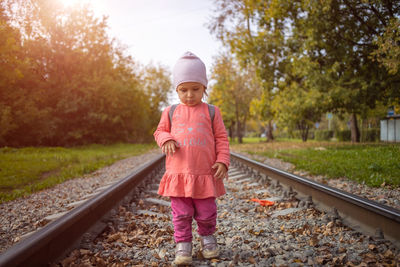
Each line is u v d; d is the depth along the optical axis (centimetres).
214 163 244
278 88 1716
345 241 259
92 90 2341
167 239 286
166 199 489
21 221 381
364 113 1362
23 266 185
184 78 239
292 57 1402
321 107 1345
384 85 1062
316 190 376
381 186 483
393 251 229
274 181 540
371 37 1011
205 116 247
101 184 668
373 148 929
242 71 3061
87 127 2417
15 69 1443
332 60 1216
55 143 2225
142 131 3164
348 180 561
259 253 244
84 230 279
